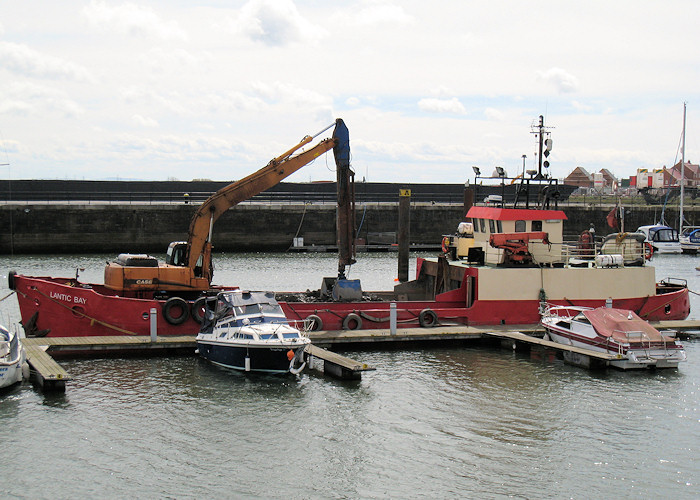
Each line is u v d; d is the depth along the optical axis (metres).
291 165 29.42
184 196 72.06
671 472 17.12
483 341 28.73
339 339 26.83
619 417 20.53
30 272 48.56
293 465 17.25
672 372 25.02
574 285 30.06
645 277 31.06
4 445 17.97
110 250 64.50
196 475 16.67
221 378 23.33
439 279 31.47
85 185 76.69
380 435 19.02
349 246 30.30
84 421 19.55
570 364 25.89
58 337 26.14
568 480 16.67
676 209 81.75
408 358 26.42
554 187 31.98
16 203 65.88
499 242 29.66
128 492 15.86
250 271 51.66
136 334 26.66
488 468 17.22
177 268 27.67
